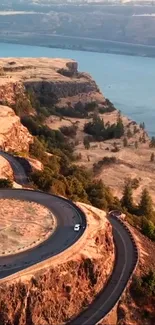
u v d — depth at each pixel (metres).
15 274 69.69
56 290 73.44
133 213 143.38
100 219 91.69
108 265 85.50
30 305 69.88
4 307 67.81
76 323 73.06
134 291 83.19
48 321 71.81
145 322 78.69
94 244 82.88
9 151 151.75
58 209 92.00
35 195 98.62
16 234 80.19
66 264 75.38
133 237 100.75
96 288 79.56
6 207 90.56
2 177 119.94
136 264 89.00
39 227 83.44
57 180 122.00
